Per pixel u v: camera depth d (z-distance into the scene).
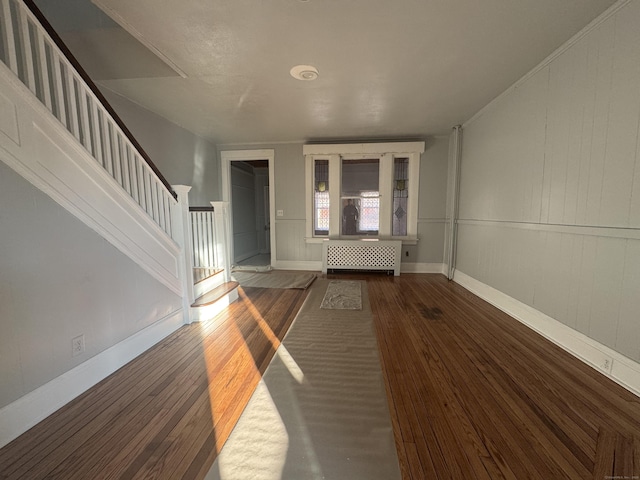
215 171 5.24
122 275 1.98
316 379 1.81
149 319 2.25
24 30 1.38
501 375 1.84
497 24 1.90
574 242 2.08
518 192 2.77
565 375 1.84
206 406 1.56
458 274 4.32
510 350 2.18
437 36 2.03
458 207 4.35
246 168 6.59
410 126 4.23
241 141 5.10
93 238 1.74
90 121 2.03
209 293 3.14
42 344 1.45
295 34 2.00
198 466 1.18
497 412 1.51
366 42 2.11
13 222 1.32
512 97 2.85
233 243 5.81
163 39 2.06
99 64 2.59
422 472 1.16
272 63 2.40
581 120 2.01
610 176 1.79
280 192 5.25
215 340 2.37
